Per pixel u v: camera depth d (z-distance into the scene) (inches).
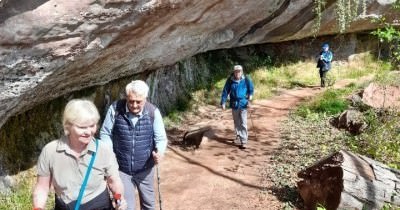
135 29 194.1
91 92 286.7
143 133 148.0
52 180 103.0
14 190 217.5
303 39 613.3
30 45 146.0
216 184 243.4
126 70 269.9
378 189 183.9
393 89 393.7
